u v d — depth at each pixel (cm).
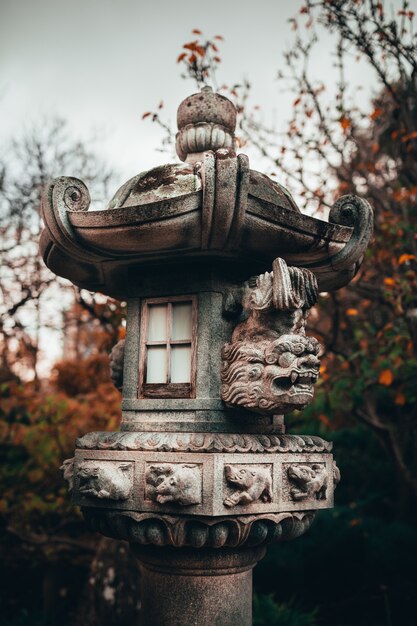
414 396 495
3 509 486
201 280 264
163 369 268
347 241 266
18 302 524
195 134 287
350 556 547
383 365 435
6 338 561
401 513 600
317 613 525
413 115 516
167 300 272
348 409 457
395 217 488
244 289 269
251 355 244
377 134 535
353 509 601
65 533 537
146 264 276
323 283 314
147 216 230
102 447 259
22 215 558
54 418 504
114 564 430
